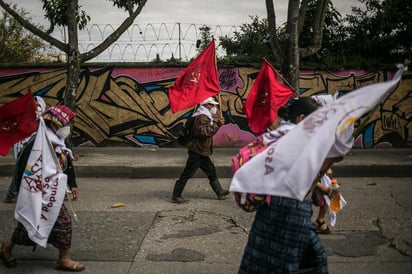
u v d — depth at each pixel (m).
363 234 5.88
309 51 10.48
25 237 4.73
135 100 12.07
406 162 9.84
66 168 5.20
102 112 12.16
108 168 9.75
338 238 5.74
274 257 3.32
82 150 11.77
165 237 5.82
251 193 3.28
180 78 7.52
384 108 11.78
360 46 12.38
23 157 4.71
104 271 4.83
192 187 8.64
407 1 12.28
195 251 5.35
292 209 3.30
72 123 10.62
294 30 10.04
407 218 6.52
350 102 3.03
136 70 11.98
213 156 10.85
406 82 11.73
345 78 11.73
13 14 10.11
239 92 11.85
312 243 3.45
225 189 8.40
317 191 3.97
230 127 11.95
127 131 12.18
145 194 8.06
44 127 4.68
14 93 12.17
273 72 6.83
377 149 11.70
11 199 7.50
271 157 3.11
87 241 5.68
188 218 6.58
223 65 11.77
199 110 7.35
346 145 3.16
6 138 5.08
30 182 4.58
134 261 5.08
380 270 4.80
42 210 4.59
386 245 5.51
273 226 3.34
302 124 3.12
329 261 5.04
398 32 12.38
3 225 6.30
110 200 7.64
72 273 4.81
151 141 12.16
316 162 2.94
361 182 8.98
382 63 11.77
